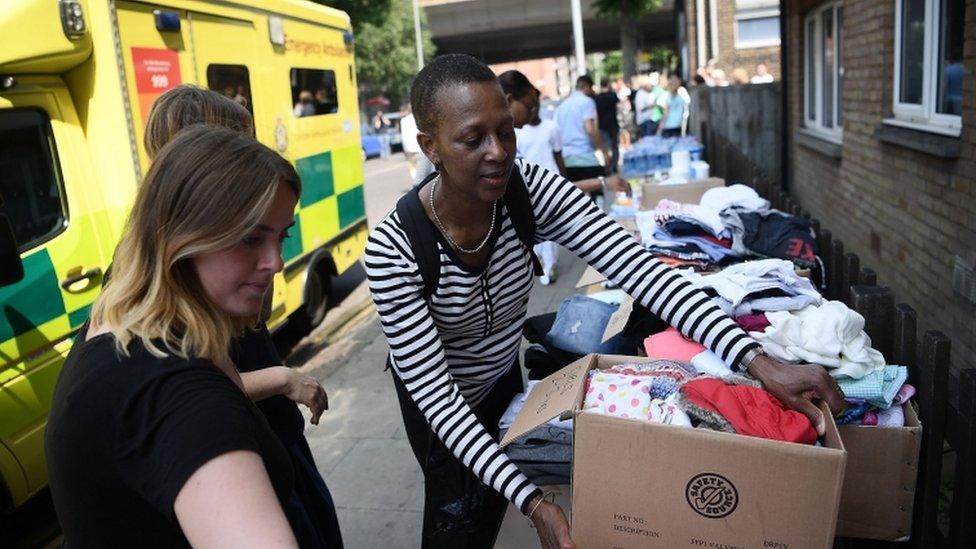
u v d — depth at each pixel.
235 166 1.20
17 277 2.97
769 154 10.22
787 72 9.09
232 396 1.16
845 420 1.88
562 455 2.11
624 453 1.59
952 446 2.09
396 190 15.87
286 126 5.88
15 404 3.31
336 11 7.21
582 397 1.79
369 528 3.46
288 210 1.28
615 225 2.00
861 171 5.76
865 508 1.88
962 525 2.04
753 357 1.82
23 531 3.84
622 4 20.69
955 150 3.86
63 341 3.60
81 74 3.82
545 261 6.93
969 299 3.71
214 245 1.19
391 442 4.30
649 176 6.82
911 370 2.28
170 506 1.07
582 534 1.66
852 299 2.52
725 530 1.56
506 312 2.05
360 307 7.52
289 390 2.10
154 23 4.19
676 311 1.92
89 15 3.75
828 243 3.31
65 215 3.66
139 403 1.11
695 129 11.98
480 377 2.16
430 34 37.69
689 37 21.80
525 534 2.13
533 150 6.13
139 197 1.23
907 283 4.73
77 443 1.14
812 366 1.78
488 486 1.93
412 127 10.62
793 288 2.34
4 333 3.28
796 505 1.50
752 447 1.50
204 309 1.25
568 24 43.28
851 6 5.93
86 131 3.86
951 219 3.99
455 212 1.83
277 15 5.79
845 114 6.19
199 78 4.64
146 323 1.18
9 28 3.36
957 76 4.12
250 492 1.06
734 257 3.16
